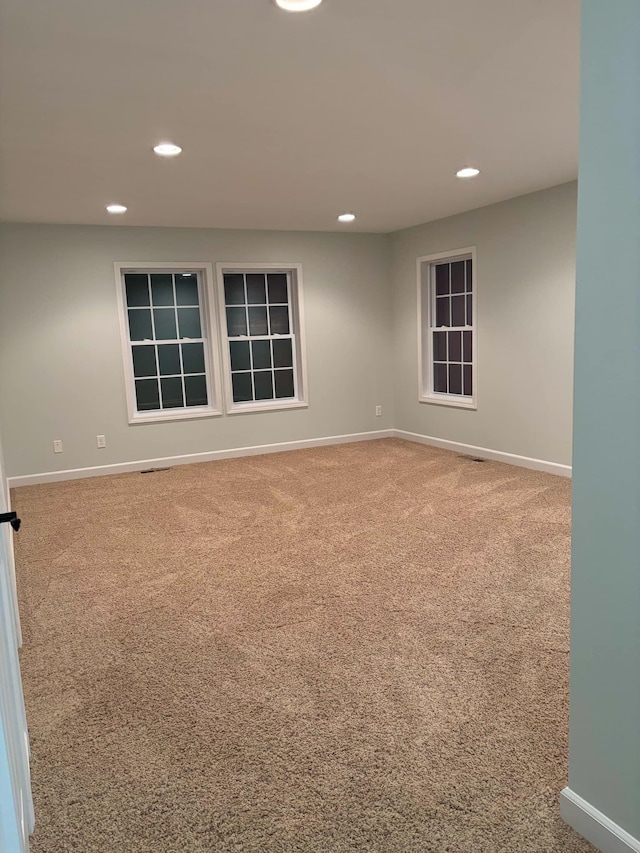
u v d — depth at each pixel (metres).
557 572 3.36
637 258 1.34
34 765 1.97
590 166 1.42
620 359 1.41
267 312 6.86
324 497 4.98
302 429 7.02
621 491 1.44
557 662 2.48
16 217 5.32
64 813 1.78
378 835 1.66
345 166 4.14
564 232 5.05
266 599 3.13
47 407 5.83
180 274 6.45
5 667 1.41
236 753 2.00
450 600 3.05
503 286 5.73
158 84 2.69
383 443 7.16
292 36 2.32
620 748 1.51
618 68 1.33
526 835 1.64
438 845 1.62
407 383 7.20
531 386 5.57
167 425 6.36
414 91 2.88
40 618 3.01
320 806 1.77
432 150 3.84
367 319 7.21
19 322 5.66
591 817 1.60
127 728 2.15
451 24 2.27
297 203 5.25
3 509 2.80
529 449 5.68
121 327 6.05
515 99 3.02
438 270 6.74
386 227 6.76
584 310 1.48
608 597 1.50
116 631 2.86
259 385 6.90
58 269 5.75
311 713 2.20
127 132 3.29
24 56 2.38
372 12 2.16
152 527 4.38
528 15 2.21
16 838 1.12
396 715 2.17
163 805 1.79
